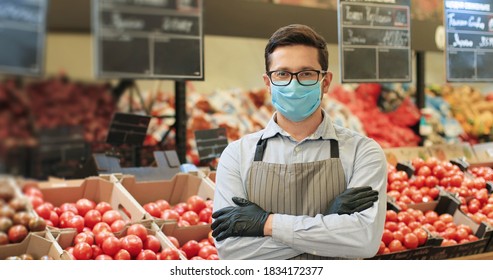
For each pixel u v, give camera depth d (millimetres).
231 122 4832
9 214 2457
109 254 2480
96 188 3074
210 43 5066
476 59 3473
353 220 1850
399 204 3320
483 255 3164
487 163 4219
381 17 3383
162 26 2199
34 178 3123
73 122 3451
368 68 3354
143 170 3328
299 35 1901
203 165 3980
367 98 5598
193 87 4938
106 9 2053
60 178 3260
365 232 1847
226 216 1926
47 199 2965
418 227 3059
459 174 3760
